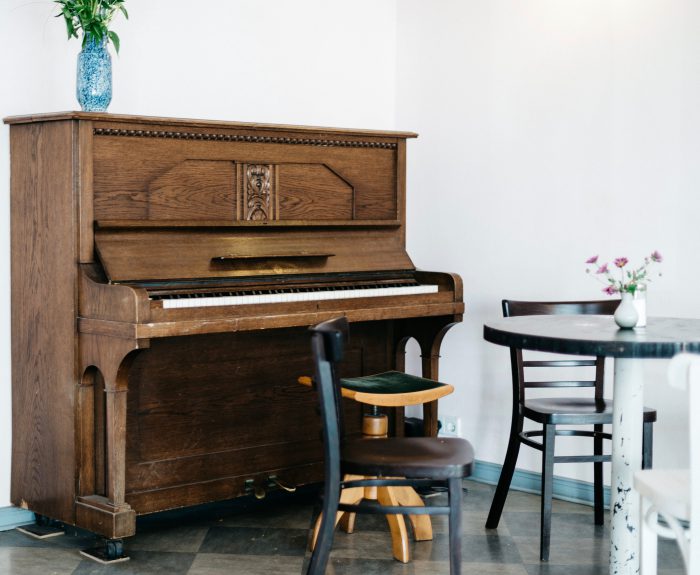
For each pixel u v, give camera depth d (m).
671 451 3.86
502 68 4.42
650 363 3.89
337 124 4.71
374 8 4.82
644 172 3.94
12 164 3.56
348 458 2.67
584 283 4.15
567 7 4.17
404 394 3.25
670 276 3.87
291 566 3.31
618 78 4.01
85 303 3.30
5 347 3.63
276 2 4.45
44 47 3.70
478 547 3.54
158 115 4.04
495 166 4.46
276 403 3.96
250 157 3.77
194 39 4.15
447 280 4.06
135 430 3.52
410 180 4.82
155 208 3.50
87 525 3.34
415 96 4.81
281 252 3.79
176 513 3.93
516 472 4.39
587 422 3.37
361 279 4.01
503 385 4.46
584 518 3.93
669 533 2.35
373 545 3.56
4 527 3.69
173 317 3.20
